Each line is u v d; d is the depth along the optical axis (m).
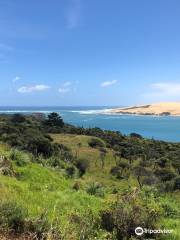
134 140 94.25
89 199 13.28
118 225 8.91
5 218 8.04
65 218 9.52
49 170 20.56
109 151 75.00
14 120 84.25
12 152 18.77
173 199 17.00
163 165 65.88
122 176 56.28
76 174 26.38
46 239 7.61
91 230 8.68
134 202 9.56
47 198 12.21
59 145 62.75
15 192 11.66
